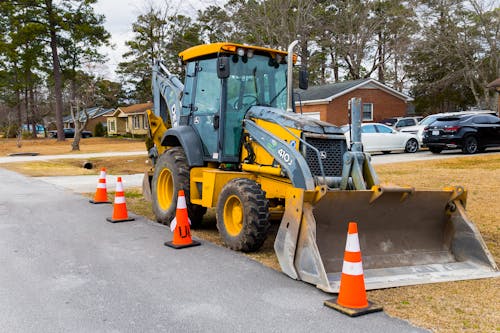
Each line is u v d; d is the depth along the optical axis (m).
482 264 5.88
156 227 8.24
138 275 5.57
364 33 33.25
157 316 4.38
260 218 6.29
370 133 21.78
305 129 6.26
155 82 10.12
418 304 4.70
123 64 38.34
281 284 5.27
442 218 6.25
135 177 16.22
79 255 6.41
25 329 4.10
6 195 11.83
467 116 20.06
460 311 4.52
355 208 5.61
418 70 38.66
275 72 7.77
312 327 4.15
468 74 31.80
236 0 21.70
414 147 22.89
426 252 6.07
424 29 31.95
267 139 6.73
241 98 7.43
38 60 45.66
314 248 5.18
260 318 4.34
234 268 5.86
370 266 5.60
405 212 5.95
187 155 7.80
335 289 4.93
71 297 4.85
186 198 7.93
